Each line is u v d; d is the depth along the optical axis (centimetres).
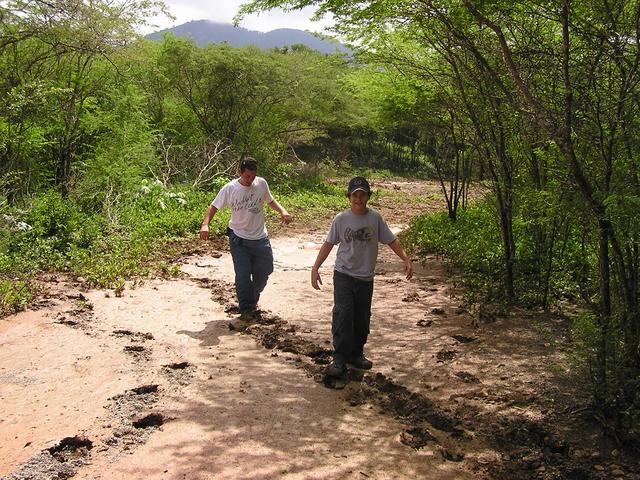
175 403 446
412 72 930
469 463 374
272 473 355
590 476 358
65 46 1288
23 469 351
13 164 1237
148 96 2028
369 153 4294
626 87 382
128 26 1349
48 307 681
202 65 2175
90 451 376
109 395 455
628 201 365
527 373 511
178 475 350
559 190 455
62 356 535
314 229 1460
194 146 2050
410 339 606
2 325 620
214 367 519
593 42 403
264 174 2408
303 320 670
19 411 428
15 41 1207
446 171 1541
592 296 610
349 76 1459
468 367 529
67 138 1397
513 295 721
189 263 964
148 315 667
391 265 992
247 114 2372
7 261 832
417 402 456
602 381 407
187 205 1446
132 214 1248
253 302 679
